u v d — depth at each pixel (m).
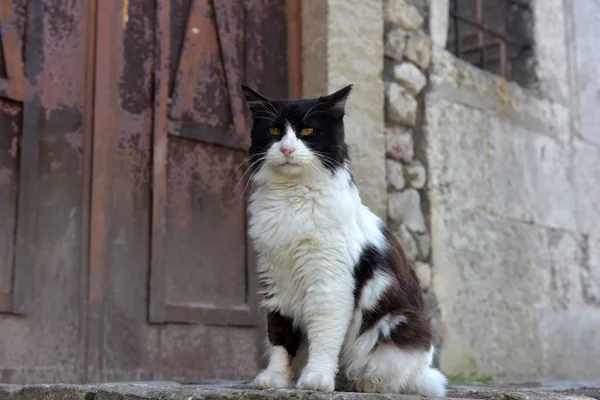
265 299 2.69
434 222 4.99
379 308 2.58
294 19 4.77
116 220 3.85
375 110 4.70
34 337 3.50
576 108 6.43
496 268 5.41
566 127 6.30
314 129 2.70
